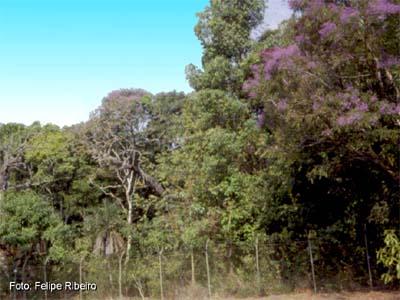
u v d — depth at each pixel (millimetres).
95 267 14445
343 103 7801
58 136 21422
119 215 18453
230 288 12586
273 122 9945
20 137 21422
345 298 11133
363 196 11781
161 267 13344
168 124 21297
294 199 12922
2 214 13797
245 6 14859
